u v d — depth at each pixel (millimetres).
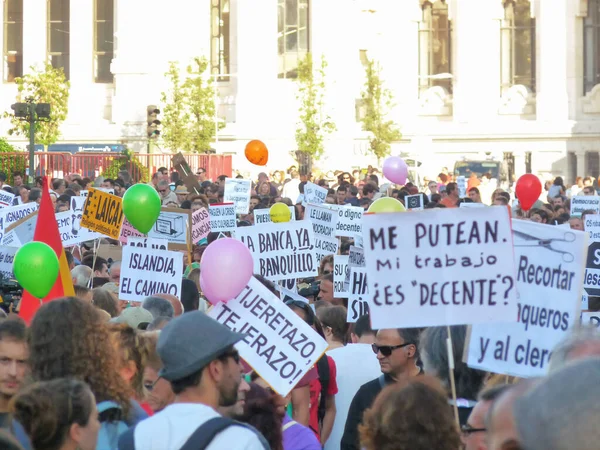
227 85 73312
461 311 8031
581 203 28859
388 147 68500
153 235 19203
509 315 8008
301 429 8445
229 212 23875
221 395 6578
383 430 6152
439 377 8273
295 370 9109
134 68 70312
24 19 73625
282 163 71375
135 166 53719
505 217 8008
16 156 51000
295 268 14469
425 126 75938
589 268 16219
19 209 19359
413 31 76938
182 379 6496
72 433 6211
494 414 4695
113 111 70875
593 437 3340
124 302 14859
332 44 72500
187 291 14430
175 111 64750
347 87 72375
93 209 17031
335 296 15594
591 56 75125
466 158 71188
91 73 73562
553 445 3379
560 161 74438
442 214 8047
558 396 3418
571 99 74938
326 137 69062
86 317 7258
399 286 8070
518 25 76625
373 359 10797
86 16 73312
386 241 8078
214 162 60000
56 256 11383
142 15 70438
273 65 72625
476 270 8031
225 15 73125
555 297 8180
